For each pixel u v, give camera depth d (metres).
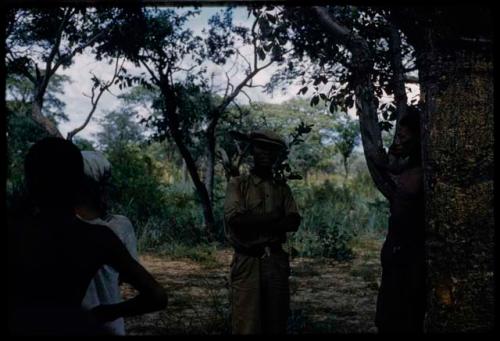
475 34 2.93
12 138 15.88
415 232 3.71
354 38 5.64
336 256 10.05
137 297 2.08
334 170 30.03
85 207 2.50
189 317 6.12
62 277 1.90
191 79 12.59
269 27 6.16
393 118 5.66
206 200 12.06
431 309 3.04
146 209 12.80
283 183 3.97
